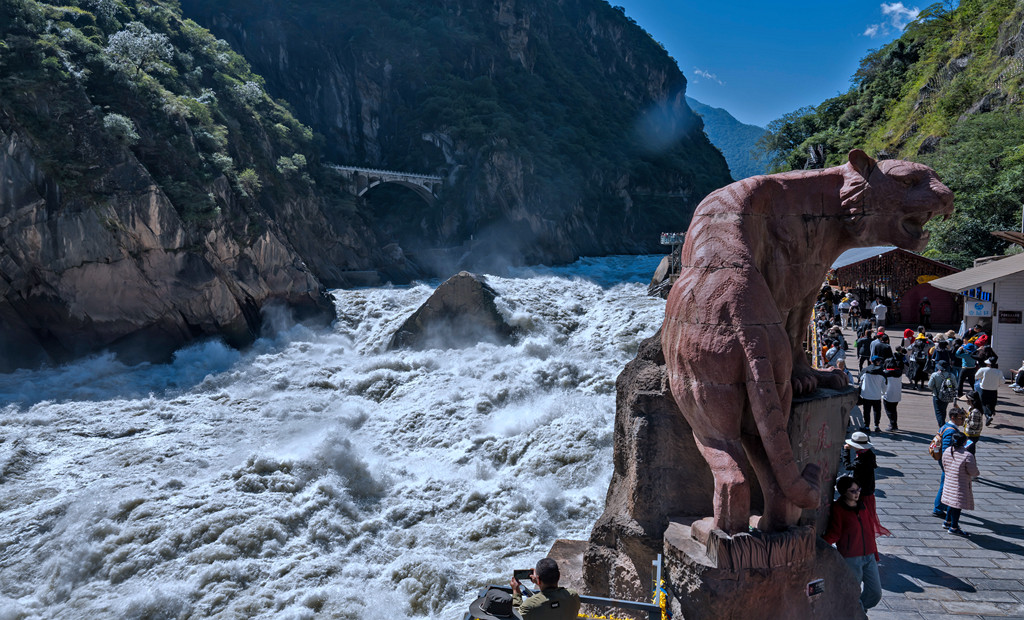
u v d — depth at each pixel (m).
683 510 6.69
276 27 109.75
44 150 34.94
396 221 110.69
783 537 5.42
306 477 17.16
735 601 5.40
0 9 39.56
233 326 38.69
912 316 31.30
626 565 6.86
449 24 137.25
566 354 24.94
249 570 13.64
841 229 6.44
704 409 5.70
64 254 34.84
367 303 42.84
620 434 7.39
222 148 47.72
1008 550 9.03
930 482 11.76
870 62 90.12
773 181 6.38
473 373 24.03
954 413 9.74
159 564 13.86
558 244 111.81
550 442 18.12
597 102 162.88
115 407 24.81
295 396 25.09
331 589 13.08
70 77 38.03
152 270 36.75
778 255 6.33
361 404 23.62
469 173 110.19
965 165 40.38
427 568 13.38
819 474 5.71
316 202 64.19
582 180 128.62
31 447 19.94
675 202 155.00
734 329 5.55
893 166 6.13
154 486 16.88
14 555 14.39
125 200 36.12
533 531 14.91
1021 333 19.70
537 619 4.79
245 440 20.75
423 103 120.25
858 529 6.86
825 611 6.21
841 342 18.75
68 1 49.66
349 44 119.31
